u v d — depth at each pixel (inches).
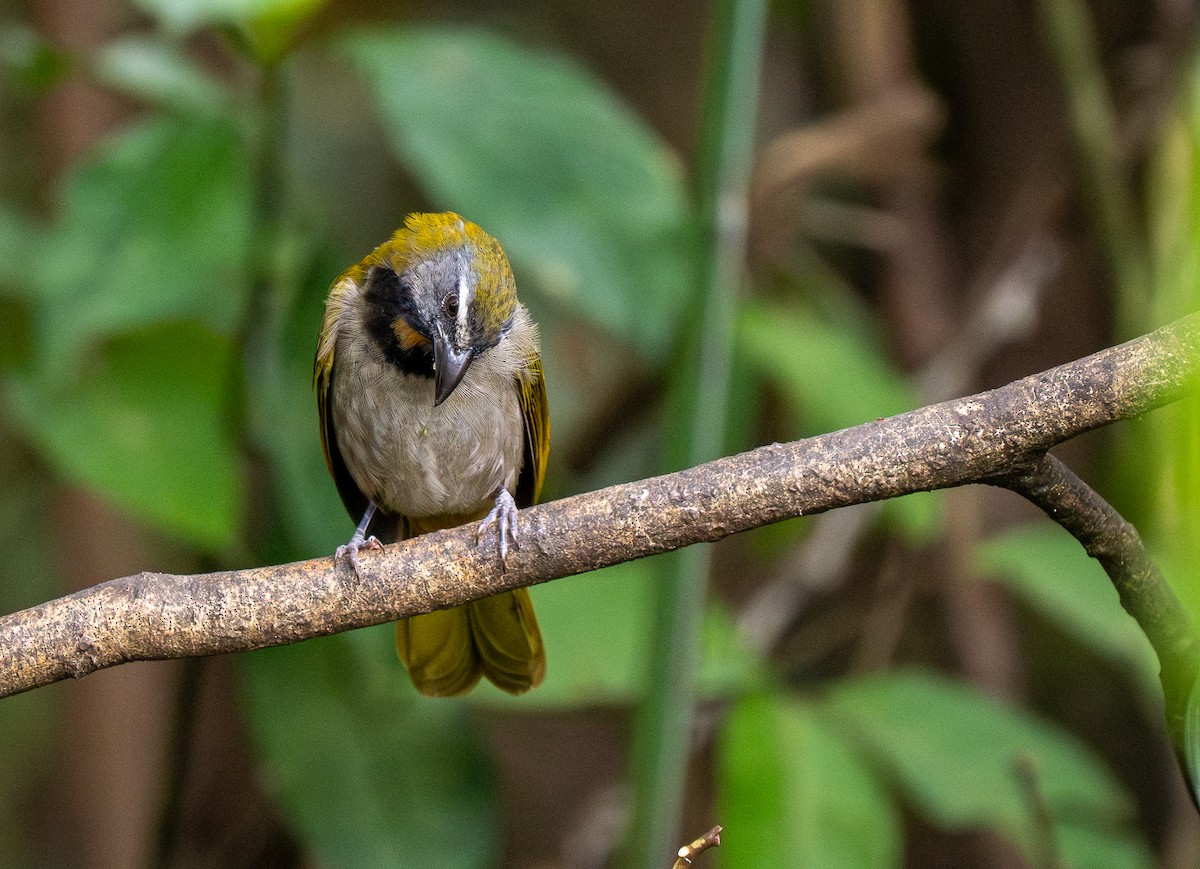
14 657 241.1
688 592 327.0
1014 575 412.5
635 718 345.7
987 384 521.0
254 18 338.0
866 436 237.8
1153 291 432.5
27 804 581.9
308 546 363.6
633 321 360.5
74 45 486.0
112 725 503.8
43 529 561.3
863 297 541.6
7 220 407.5
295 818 360.2
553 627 366.0
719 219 329.7
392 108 358.0
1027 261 493.4
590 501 247.6
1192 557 160.2
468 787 370.9
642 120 600.1
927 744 370.0
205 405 349.1
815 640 510.0
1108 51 501.0
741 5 330.6
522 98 365.1
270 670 369.4
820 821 335.6
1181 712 231.5
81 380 346.6
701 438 328.5
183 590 246.7
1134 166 479.5
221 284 362.3
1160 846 495.2
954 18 520.7
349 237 588.7
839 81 511.5
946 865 519.5
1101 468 488.7
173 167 340.8
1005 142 513.7
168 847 390.0
